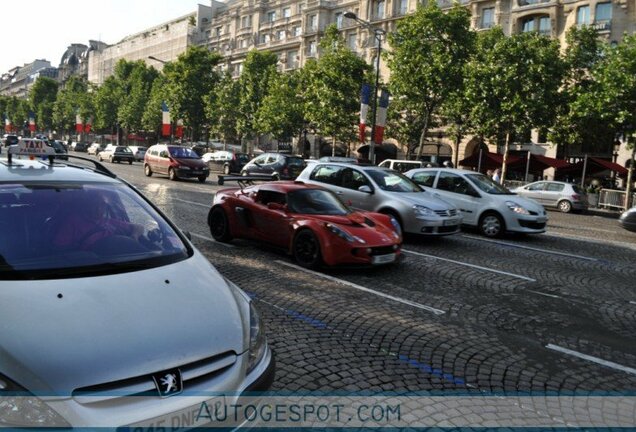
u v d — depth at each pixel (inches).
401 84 1216.8
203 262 133.5
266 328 199.0
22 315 95.0
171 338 97.3
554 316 237.3
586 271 343.0
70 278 110.5
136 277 115.0
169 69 2192.4
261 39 2785.4
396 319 219.3
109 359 89.2
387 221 335.3
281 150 2284.7
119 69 3048.7
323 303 235.9
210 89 2121.1
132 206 147.9
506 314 236.1
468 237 468.8
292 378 157.3
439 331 207.8
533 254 398.0
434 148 1824.6
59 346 89.4
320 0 2279.8
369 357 177.2
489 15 1708.9
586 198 968.9
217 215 372.2
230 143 2549.2
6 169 146.0
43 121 4094.5
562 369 177.2
